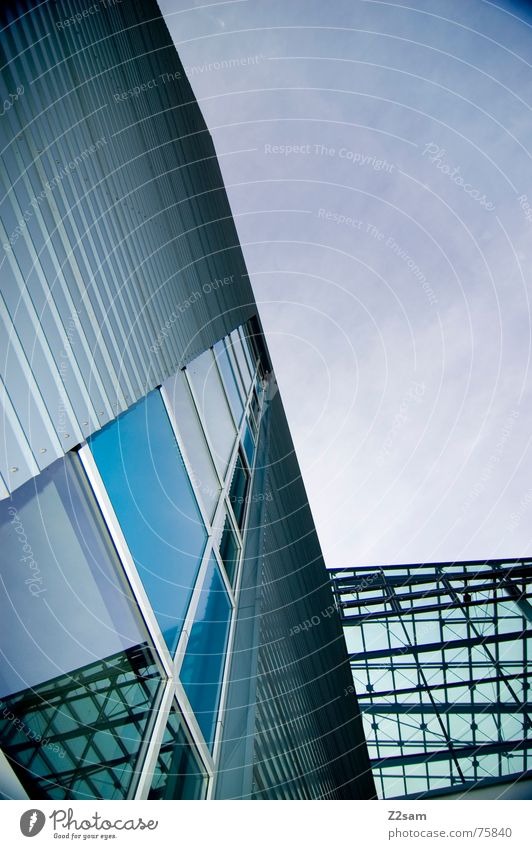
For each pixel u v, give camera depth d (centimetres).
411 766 2142
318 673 1177
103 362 375
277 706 638
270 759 518
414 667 2447
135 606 341
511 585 2622
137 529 376
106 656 291
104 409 361
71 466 314
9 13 326
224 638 503
